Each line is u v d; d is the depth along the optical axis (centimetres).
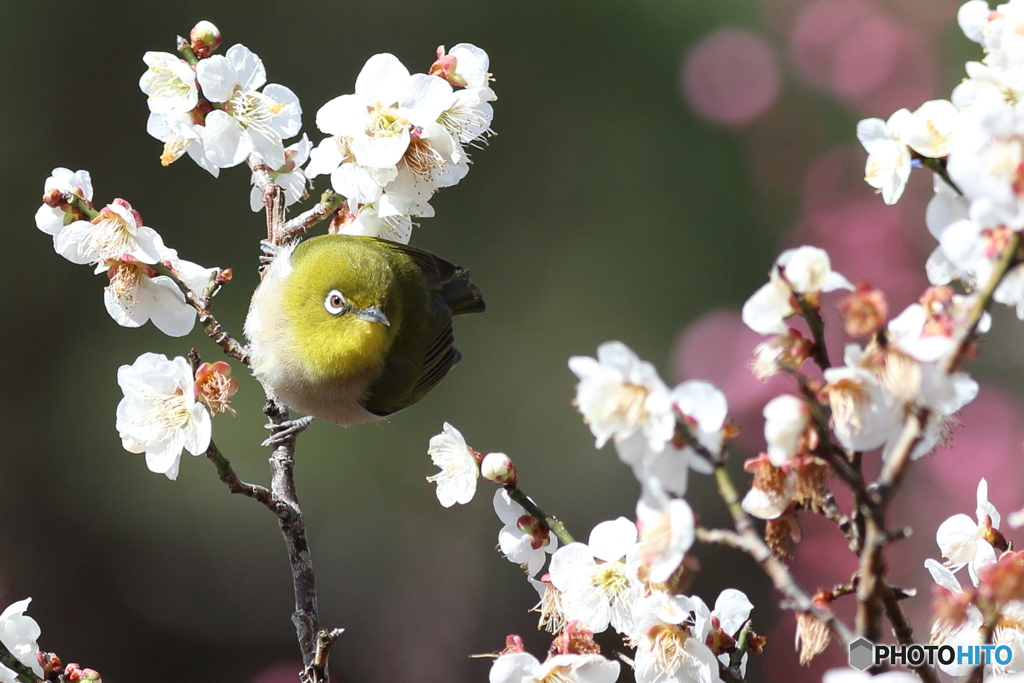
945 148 411
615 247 1501
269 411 648
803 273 327
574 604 425
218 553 1338
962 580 964
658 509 321
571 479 1437
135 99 1434
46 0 1411
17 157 1386
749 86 1434
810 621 339
